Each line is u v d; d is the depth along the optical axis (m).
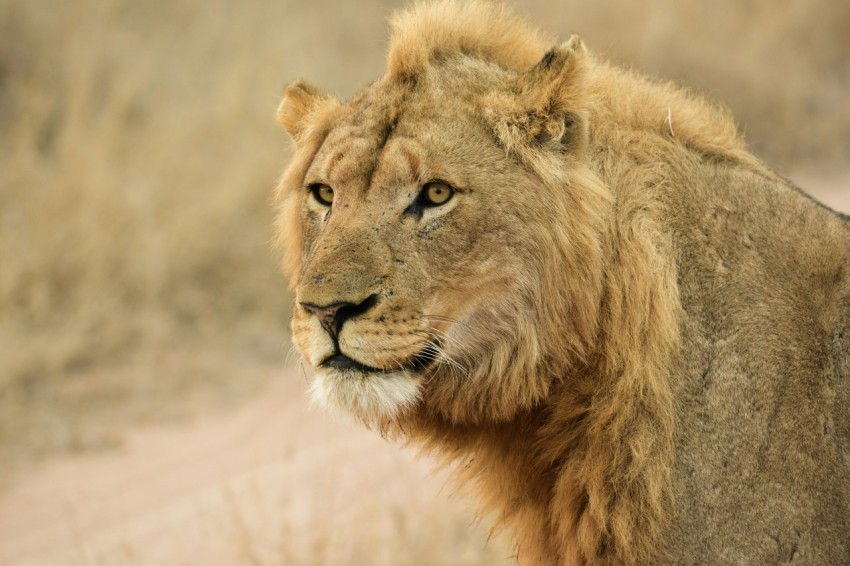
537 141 7.89
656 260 7.86
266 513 13.02
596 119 8.30
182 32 29.34
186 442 15.58
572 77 7.81
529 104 7.89
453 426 8.47
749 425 7.64
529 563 8.70
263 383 17.59
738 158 8.51
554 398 8.07
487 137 7.93
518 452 8.38
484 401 8.08
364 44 31.56
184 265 20.36
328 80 28.42
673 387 7.75
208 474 14.43
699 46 31.61
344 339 7.59
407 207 7.81
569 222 7.85
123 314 19.06
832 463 7.73
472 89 8.12
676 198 8.12
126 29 29.16
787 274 7.98
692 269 7.95
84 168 21.47
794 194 8.45
